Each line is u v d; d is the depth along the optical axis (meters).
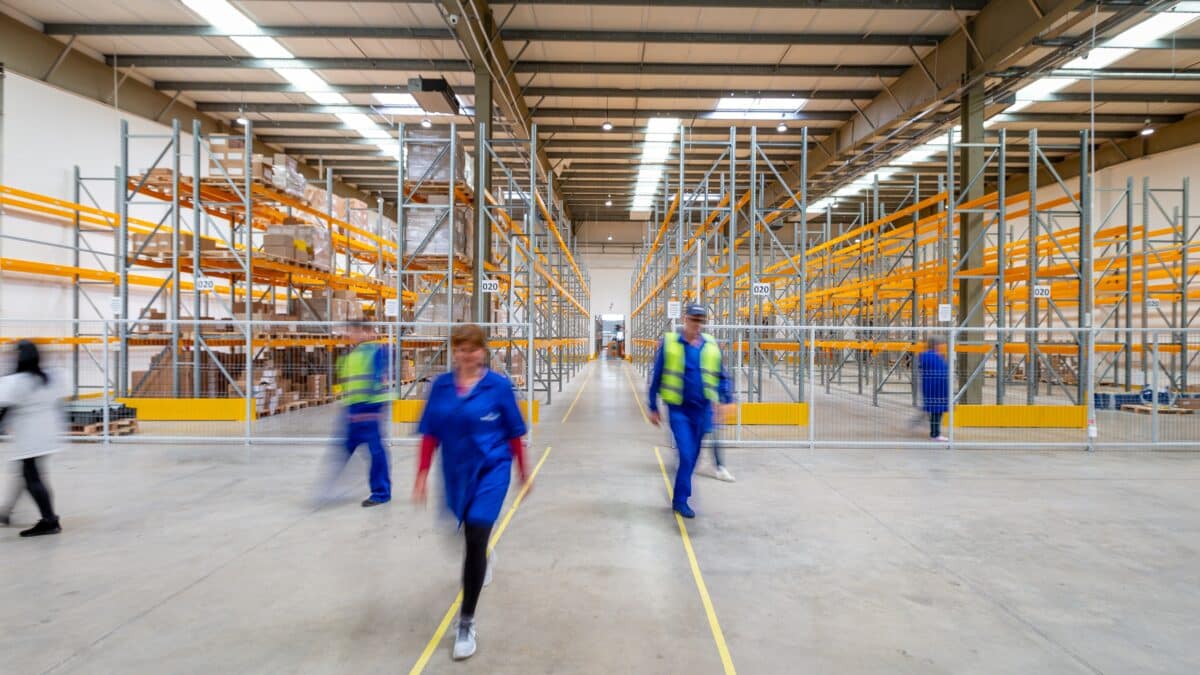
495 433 3.33
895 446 8.92
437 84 13.83
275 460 7.70
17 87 12.20
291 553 4.54
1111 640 3.34
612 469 7.45
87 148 13.88
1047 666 3.08
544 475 7.11
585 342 33.78
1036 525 5.31
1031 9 11.00
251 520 5.32
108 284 14.27
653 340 22.81
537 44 14.41
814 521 5.39
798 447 8.91
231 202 11.41
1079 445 8.76
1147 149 19.09
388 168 24.38
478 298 11.60
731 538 4.93
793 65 15.56
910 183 25.80
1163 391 13.51
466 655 3.08
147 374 10.75
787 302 19.92
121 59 14.74
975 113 13.51
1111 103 17.14
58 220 13.02
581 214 35.47
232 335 10.59
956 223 17.33
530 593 3.88
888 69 15.52
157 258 11.70
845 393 17.42
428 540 4.84
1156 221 18.94
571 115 18.48
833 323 23.44
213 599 3.76
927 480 6.92
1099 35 12.09
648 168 24.94
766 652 3.18
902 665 3.06
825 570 4.29
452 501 3.28
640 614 3.60
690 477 5.48
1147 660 3.14
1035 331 8.82
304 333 12.28
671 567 4.32
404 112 18.14
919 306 18.77
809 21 13.27
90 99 14.07
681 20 13.29
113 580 4.04
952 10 12.44
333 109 18.06
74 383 12.01
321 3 12.53
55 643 3.21
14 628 3.37
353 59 15.12
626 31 13.80
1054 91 16.41
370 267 22.36
